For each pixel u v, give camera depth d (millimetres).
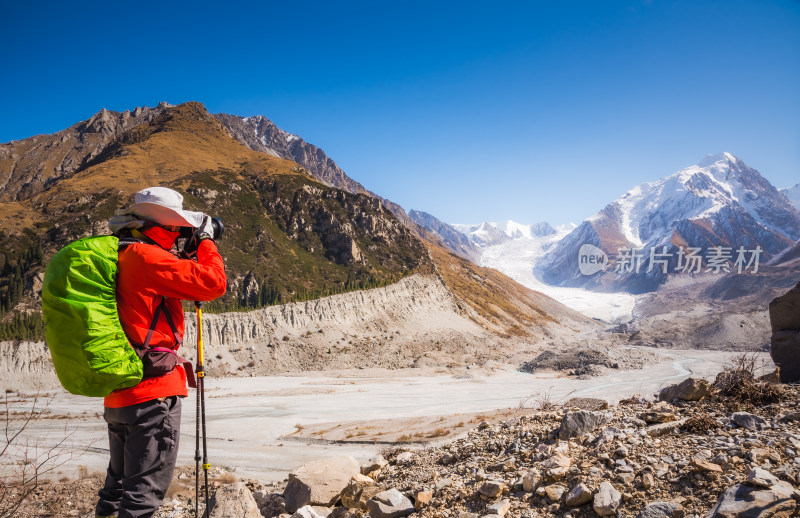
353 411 45344
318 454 28625
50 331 2473
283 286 110562
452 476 5348
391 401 51125
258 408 46875
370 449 29734
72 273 2510
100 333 2482
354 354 85875
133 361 2594
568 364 81938
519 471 4832
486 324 135000
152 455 2773
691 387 6727
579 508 3949
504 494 4391
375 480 6547
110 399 2746
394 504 4703
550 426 6664
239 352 80062
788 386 6750
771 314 11984
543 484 4426
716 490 3670
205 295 2789
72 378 2494
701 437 4898
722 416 5840
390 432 35000
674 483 3949
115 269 2652
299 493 6328
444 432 33000
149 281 2652
